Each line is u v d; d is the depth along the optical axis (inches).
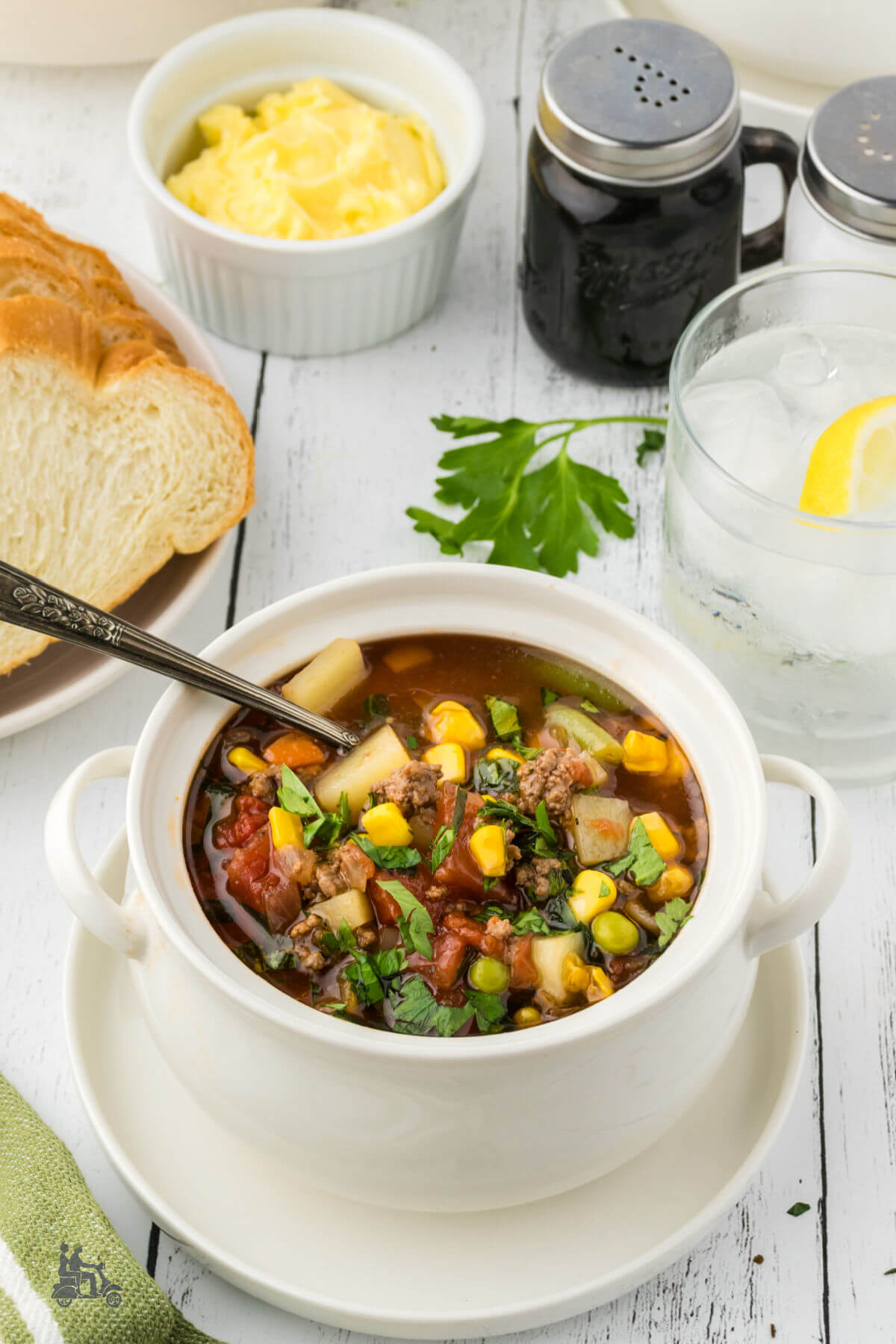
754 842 17.4
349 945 17.6
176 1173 18.3
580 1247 18.0
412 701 19.0
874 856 21.1
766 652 20.7
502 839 17.8
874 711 20.8
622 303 23.2
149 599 22.1
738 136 22.9
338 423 24.0
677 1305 18.8
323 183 24.0
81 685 20.8
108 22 25.4
